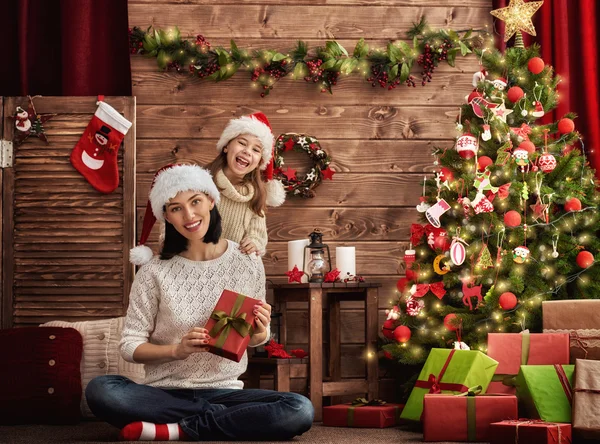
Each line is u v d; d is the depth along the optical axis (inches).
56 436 107.0
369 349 137.0
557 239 129.7
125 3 157.4
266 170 131.3
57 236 144.1
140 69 153.7
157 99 153.8
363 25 157.0
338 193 155.3
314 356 132.4
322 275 138.1
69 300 143.4
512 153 130.0
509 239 131.4
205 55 152.1
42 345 124.7
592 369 98.0
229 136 124.9
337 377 144.6
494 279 130.4
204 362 102.3
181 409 99.3
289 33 155.9
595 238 135.3
